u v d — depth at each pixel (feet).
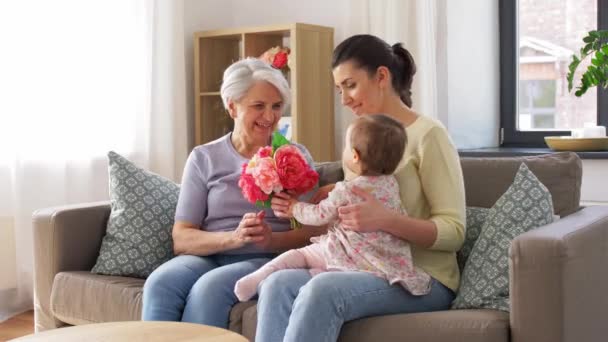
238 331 7.86
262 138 8.96
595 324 7.32
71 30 13.58
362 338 7.00
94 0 13.92
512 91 15.02
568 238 6.68
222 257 8.74
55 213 9.43
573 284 6.75
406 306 7.26
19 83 12.87
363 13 14.89
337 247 7.51
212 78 15.89
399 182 7.73
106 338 6.46
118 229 9.46
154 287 8.06
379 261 7.27
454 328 6.75
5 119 12.85
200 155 9.10
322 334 6.75
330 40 15.33
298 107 14.53
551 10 14.65
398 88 8.22
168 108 15.02
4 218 13.07
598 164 12.66
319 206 7.67
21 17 12.87
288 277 7.34
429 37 14.10
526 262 6.58
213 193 8.91
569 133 14.46
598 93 14.06
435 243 7.43
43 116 13.25
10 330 12.41
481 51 14.83
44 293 9.54
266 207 8.16
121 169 9.77
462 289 7.53
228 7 16.88
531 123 15.01
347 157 7.65
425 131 7.77
